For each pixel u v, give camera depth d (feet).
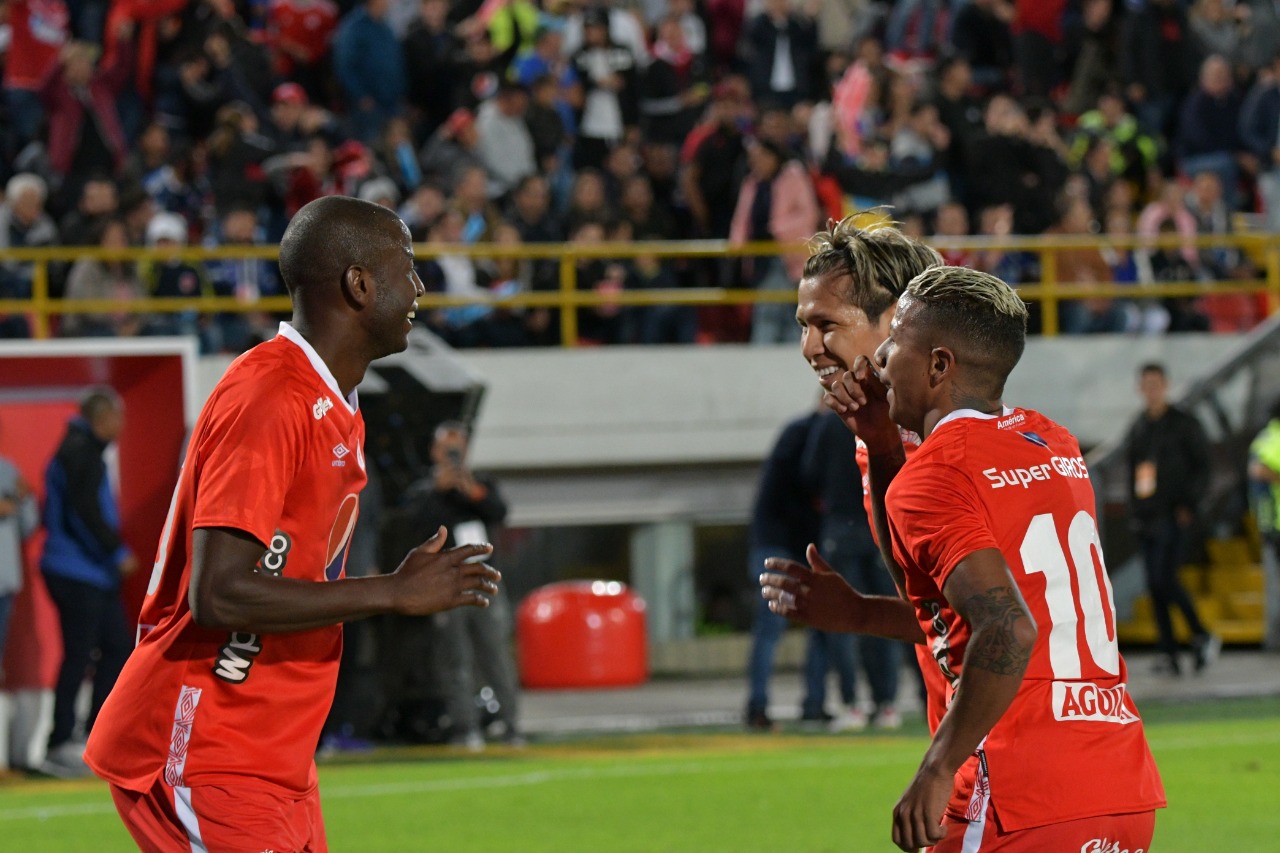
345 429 36.99
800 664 156.15
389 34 172.24
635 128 179.52
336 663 37.52
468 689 109.19
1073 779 33.32
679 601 153.17
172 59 168.76
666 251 149.89
